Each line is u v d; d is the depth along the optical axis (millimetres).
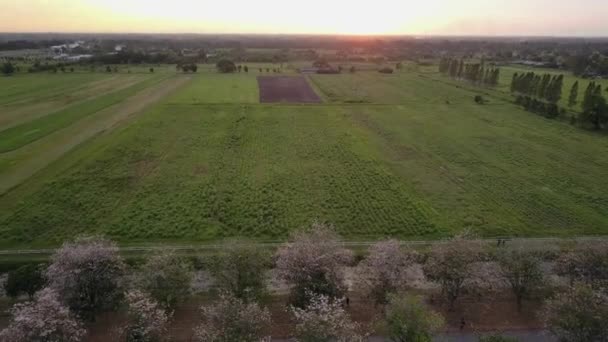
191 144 66562
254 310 24906
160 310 25391
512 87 114688
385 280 29031
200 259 35219
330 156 63000
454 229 42688
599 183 54562
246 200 47656
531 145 69875
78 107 89188
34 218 41812
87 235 39250
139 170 55188
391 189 51656
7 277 32969
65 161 56625
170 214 44062
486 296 32031
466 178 55750
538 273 30250
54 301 23422
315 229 34594
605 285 28531
